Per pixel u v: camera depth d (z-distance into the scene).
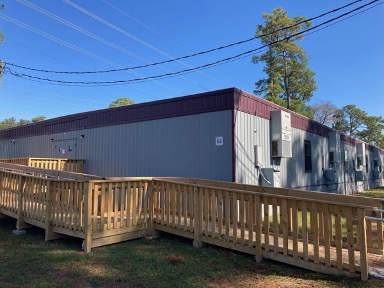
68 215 5.83
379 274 4.01
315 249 4.32
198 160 8.18
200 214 5.70
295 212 4.56
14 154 15.79
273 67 33.50
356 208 4.04
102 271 4.34
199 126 8.25
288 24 31.58
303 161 11.73
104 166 10.66
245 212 5.61
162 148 8.99
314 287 3.76
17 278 4.04
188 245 5.80
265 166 8.92
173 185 6.22
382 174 28.62
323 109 47.84
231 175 7.55
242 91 8.08
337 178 15.47
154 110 9.33
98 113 11.15
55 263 4.68
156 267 4.51
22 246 5.67
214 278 4.11
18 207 6.83
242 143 7.91
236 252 5.34
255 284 3.90
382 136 52.28
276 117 9.34
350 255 4.07
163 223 6.32
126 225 6.06
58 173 7.62
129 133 9.97
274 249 4.73
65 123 12.59
